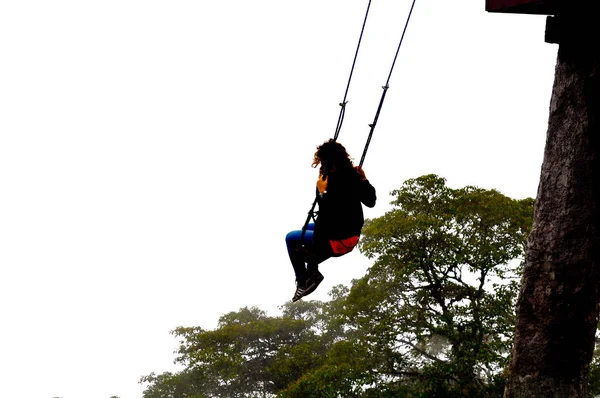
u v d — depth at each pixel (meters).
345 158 4.62
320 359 29.42
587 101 4.88
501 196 20.48
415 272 20.28
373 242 20.56
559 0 4.72
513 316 19.11
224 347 32.59
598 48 4.87
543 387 4.83
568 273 4.82
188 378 35.34
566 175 4.91
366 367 19.86
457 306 20.19
